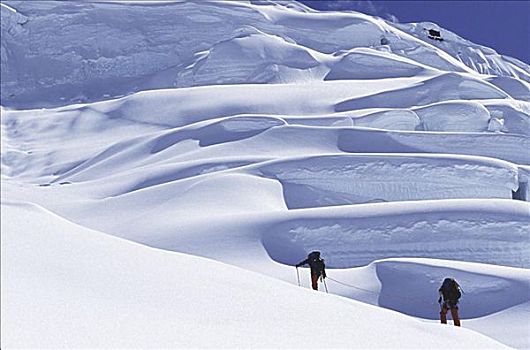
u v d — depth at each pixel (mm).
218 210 28328
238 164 37531
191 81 87625
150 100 68875
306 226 24297
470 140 45469
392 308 18688
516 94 72750
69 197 35469
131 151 48844
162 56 103000
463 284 18969
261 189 32344
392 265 20375
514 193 39625
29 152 61438
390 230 24562
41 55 102312
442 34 147375
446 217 25172
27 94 98125
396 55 96312
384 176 36031
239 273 7477
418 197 36469
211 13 104062
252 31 95750
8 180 51188
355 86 70125
